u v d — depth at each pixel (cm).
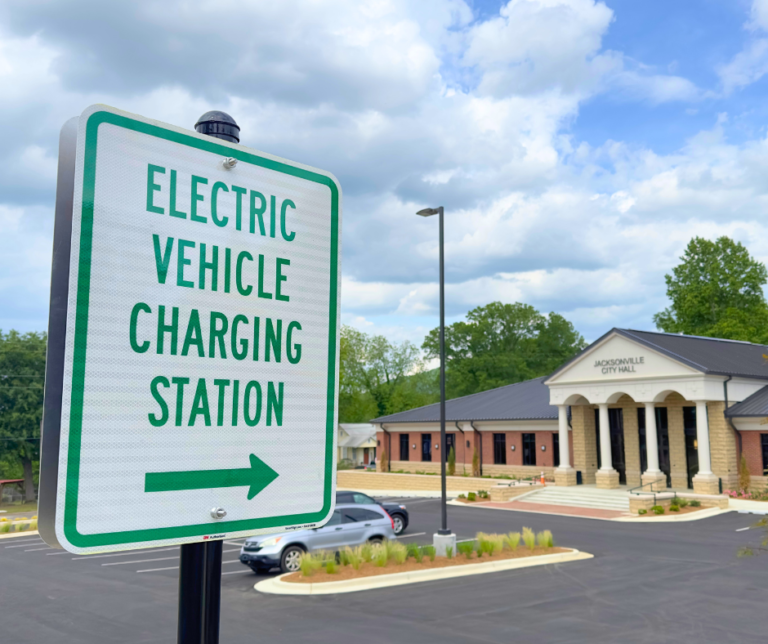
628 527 2544
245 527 251
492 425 4284
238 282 260
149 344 236
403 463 4847
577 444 3753
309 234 283
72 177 230
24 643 1168
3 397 5919
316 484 273
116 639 1172
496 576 1662
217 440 248
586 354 3578
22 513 4834
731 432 3191
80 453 219
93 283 227
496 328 8362
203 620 240
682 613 1279
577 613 1284
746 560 1830
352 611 1320
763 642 1094
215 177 259
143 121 243
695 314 6072
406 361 8356
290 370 271
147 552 2203
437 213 2047
